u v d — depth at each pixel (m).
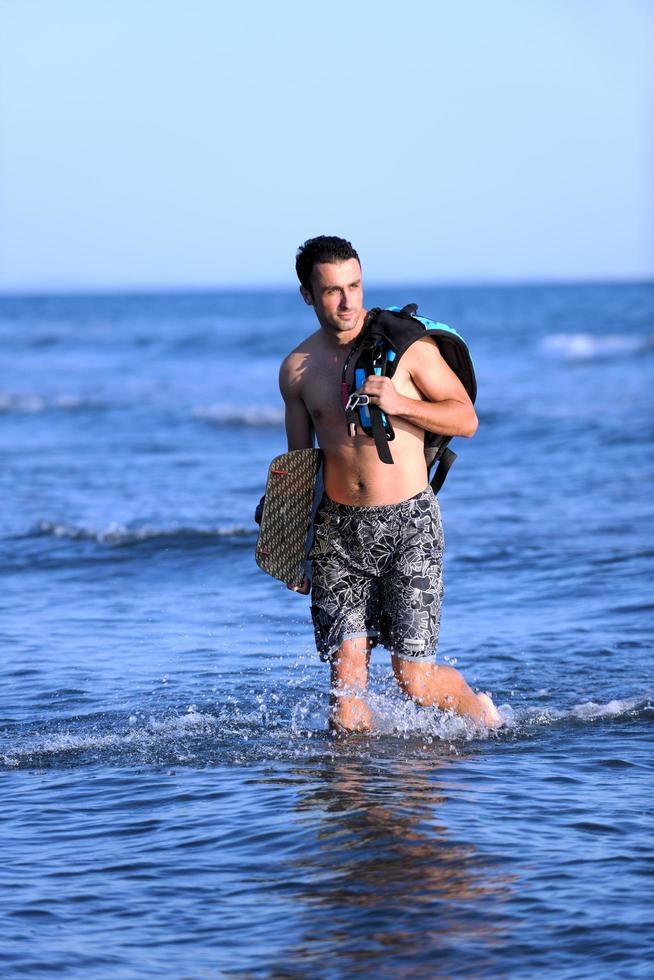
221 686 19.36
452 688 16.06
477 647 21.83
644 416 67.25
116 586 29.05
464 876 10.95
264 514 15.59
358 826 12.35
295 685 19.42
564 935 9.70
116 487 46.28
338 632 15.83
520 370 111.44
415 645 15.55
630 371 105.88
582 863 11.22
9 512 40.19
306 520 15.48
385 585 15.72
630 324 194.12
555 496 42.12
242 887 10.91
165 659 21.36
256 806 13.18
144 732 16.62
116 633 23.62
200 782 14.21
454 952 9.45
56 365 138.62
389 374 14.59
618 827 12.26
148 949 9.70
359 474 15.11
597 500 40.91
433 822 12.45
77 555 32.84
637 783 13.88
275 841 12.02
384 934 9.81
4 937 9.96
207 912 10.38
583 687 18.94
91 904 10.62
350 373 14.70
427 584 15.46
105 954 9.62
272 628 24.05
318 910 10.32
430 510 15.38
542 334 170.75
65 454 57.91
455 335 14.96
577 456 53.16
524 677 19.64
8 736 16.61
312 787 13.82
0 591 28.42
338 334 14.91
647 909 10.14
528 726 16.66
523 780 14.01
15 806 13.56
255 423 72.06
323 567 15.63
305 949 9.60
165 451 59.00
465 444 58.47
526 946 9.52
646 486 43.88
